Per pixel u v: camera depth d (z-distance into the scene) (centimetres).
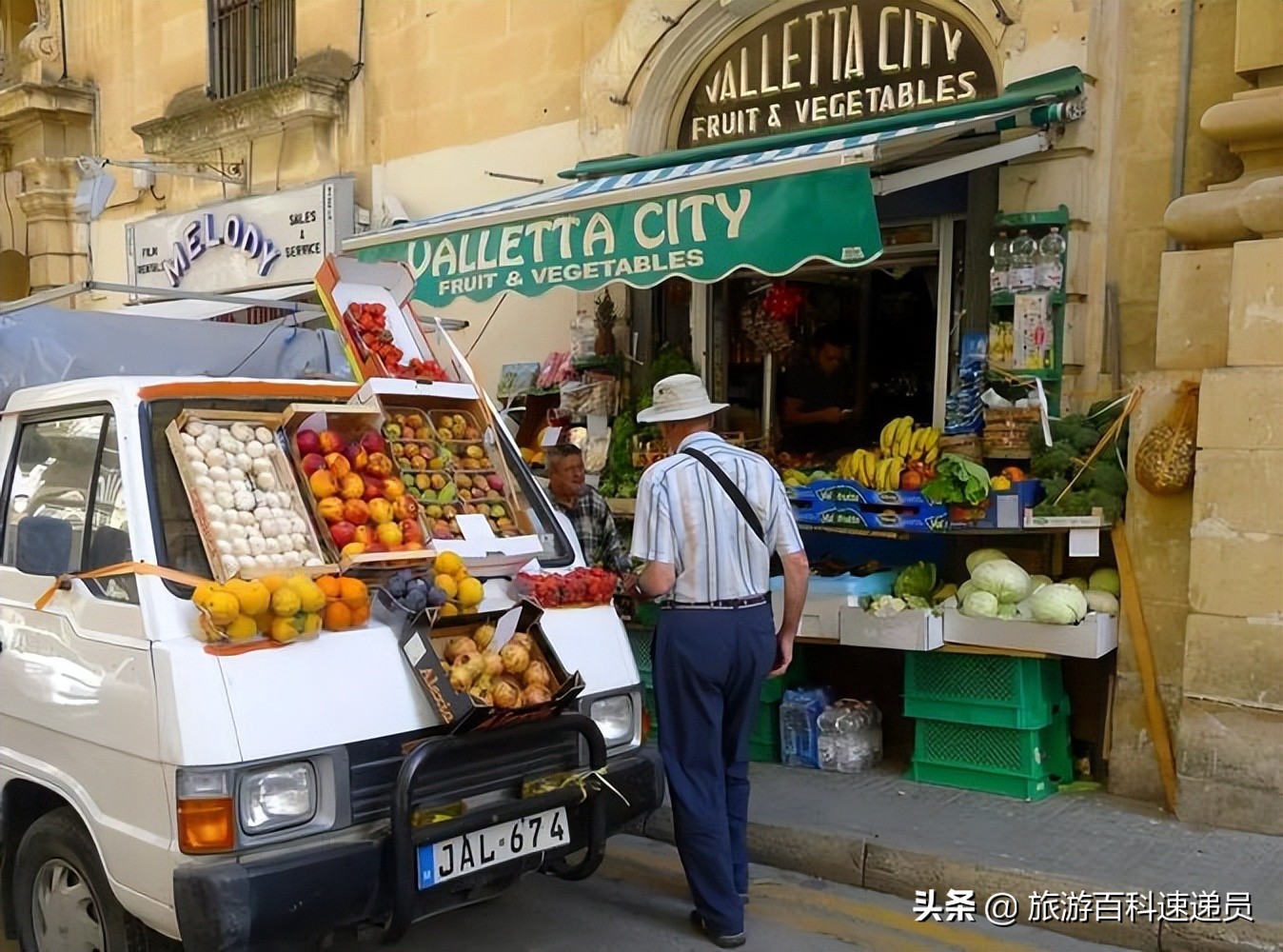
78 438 412
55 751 372
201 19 1152
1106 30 578
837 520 597
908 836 502
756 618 431
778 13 711
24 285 1377
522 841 372
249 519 385
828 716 607
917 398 673
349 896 332
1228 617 503
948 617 562
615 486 727
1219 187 533
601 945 437
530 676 380
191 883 311
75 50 1319
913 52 651
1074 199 578
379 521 410
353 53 1004
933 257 659
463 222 645
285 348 565
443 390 477
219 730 323
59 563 384
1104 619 534
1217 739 506
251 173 1106
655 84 763
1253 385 494
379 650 366
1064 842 492
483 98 905
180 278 1138
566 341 851
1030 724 548
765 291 734
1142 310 575
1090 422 559
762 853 520
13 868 398
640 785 410
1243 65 525
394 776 352
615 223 575
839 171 497
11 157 1382
